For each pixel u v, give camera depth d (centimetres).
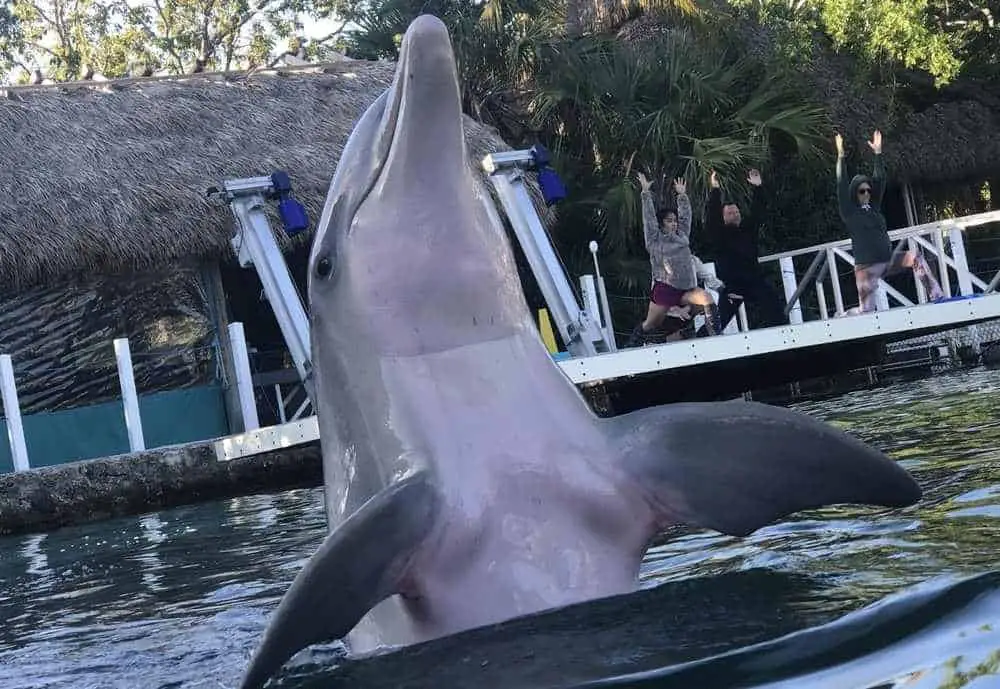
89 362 1216
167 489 930
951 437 528
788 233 1878
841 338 1048
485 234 285
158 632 396
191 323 1254
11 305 1195
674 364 988
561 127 1766
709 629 242
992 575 240
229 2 3159
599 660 232
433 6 1867
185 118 1355
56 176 1234
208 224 1221
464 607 273
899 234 1286
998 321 1158
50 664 364
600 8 2022
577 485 278
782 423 265
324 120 1406
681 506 279
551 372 291
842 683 197
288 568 498
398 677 246
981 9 2141
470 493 273
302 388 1371
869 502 274
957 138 1988
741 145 1609
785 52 1839
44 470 897
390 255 283
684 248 1116
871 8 1900
